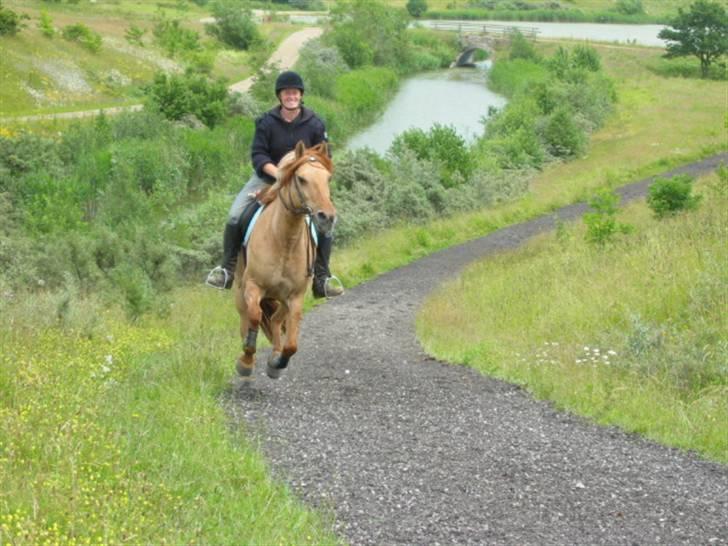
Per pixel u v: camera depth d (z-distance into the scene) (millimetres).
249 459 7660
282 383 11172
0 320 11516
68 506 5883
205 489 6887
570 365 12016
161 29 79812
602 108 55969
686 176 23656
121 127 45312
